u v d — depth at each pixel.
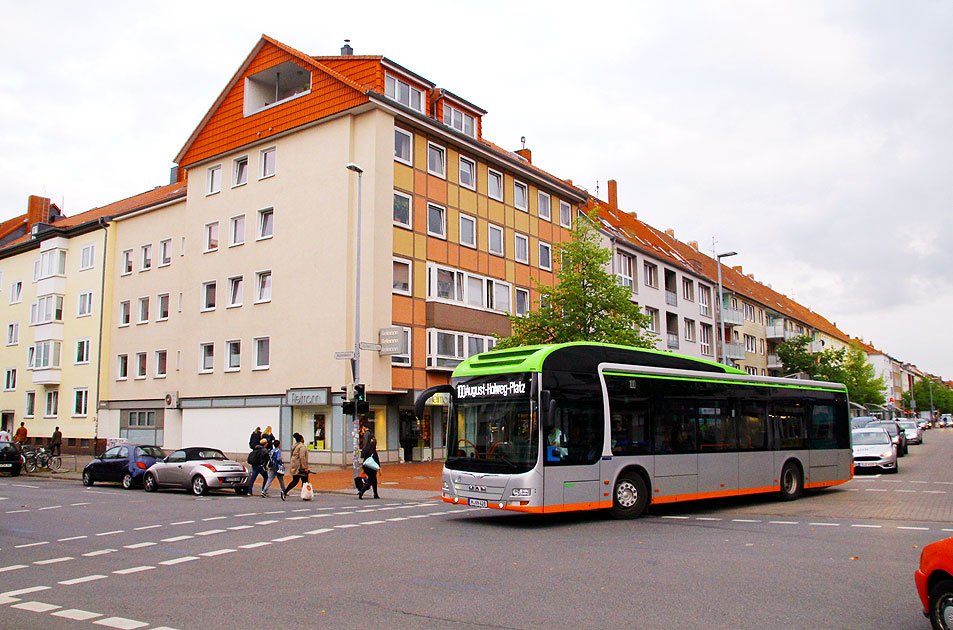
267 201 33.50
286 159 33.00
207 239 36.12
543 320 27.39
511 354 14.25
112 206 49.94
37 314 46.59
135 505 18.48
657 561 9.78
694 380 16.14
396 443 30.75
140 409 39.69
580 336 27.05
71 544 11.93
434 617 6.93
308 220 31.72
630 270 48.22
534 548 10.96
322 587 8.29
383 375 29.56
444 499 14.49
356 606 7.38
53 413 45.66
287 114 32.88
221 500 20.05
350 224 30.30
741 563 9.61
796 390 18.72
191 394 35.41
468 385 14.57
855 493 19.50
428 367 31.58
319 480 25.14
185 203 39.12
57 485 26.50
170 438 36.91
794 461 18.27
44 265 46.41
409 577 8.80
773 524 13.62
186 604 7.57
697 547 10.97
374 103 29.98
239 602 7.62
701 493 15.77
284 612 7.17
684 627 6.57
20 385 48.03
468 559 10.02
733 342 61.53
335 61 32.66
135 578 9.02
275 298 32.53
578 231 28.42
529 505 13.06
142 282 40.94
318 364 30.47
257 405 32.56
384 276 29.94
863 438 26.92
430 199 32.62
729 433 16.69
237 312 34.03
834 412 19.80
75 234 45.56
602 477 14.12
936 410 156.50
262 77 35.12
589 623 6.70
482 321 34.34
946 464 29.81
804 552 10.46
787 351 62.59
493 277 35.62
